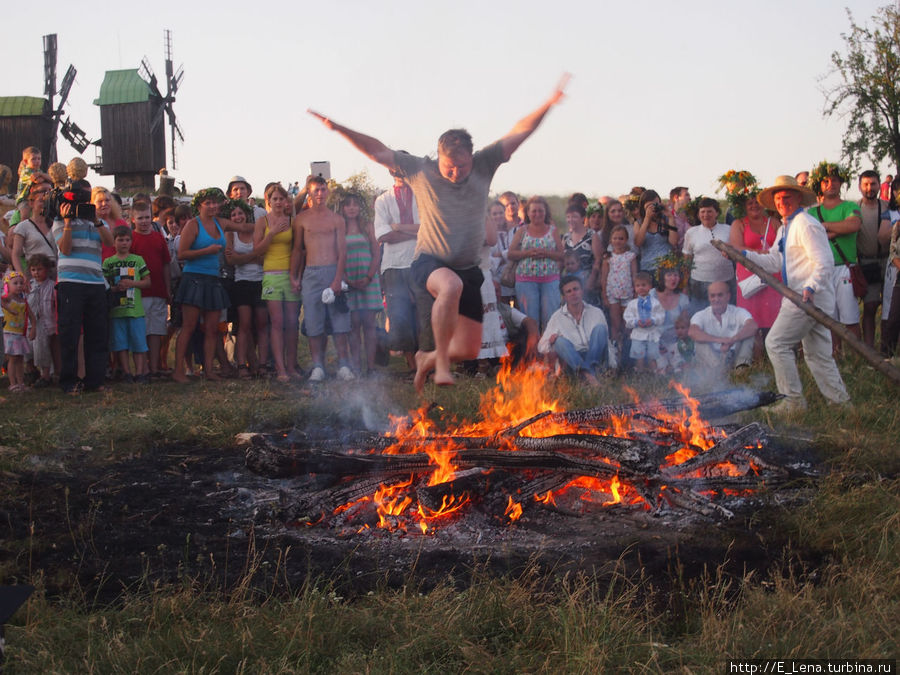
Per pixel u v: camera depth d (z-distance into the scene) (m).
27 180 10.59
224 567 4.35
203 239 9.71
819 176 9.33
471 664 3.21
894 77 24.41
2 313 9.37
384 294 10.54
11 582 4.09
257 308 10.47
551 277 10.16
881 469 5.84
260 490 5.76
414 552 4.55
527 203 10.17
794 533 4.65
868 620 3.45
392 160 5.21
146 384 9.62
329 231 10.04
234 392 9.08
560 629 3.44
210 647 3.31
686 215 10.40
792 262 7.45
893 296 9.77
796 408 7.40
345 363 10.30
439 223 5.22
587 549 4.54
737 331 9.15
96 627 3.52
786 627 3.47
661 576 4.16
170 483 5.91
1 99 42.97
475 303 5.40
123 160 44.00
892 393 7.95
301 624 3.43
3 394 9.03
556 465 5.30
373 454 5.37
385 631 3.49
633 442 5.29
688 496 5.10
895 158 24.94
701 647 3.32
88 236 9.08
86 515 5.15
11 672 3.12
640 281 9.59
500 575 4.16
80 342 10.10
